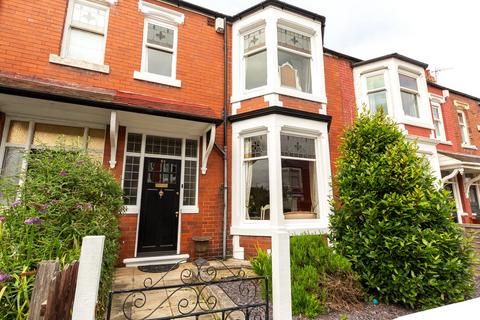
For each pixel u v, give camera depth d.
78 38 5.79
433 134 8.68
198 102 6.62
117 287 4.05
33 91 4.12
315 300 3.14
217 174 6.49
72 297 2.13
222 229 6.26
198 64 6.86
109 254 3.49
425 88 8.95
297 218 6.13
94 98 4.66
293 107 6.61
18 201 3.09
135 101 5.19
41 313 1.81
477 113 12.14
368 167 4.05
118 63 5.93
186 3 6.86
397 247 3.50
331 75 8.45
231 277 4.25
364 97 8.66
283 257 2.48
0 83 4.00
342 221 4.21
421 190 3.71
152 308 3.35
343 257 3.84
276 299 2.40
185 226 5.98
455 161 8.97
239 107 6.83
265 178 6.26
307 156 6.74
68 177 3.42
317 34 7.43
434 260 3.31
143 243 5.64
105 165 5.45
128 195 5.69
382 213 3.73
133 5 6.36
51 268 1.97
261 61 7.05
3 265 2.42
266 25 6.89
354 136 4.55
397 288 3.42
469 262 3.61
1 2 5.05
